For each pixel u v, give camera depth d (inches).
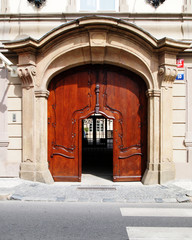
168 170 215.0
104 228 121.6
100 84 226.5
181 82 224.7
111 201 164.9
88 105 225.8
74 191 186.9
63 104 227.6
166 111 216.1
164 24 228.8
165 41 198.2
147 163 220.2
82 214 141.1
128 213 143.1
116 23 200.5
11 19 230.7
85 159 369.4
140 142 225.6
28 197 167.9
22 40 200.7
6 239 109.2
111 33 210.8
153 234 115.0
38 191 183.9
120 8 229.3
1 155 224.5
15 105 226.8
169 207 155.0
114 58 218.5
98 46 209.0
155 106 214.5
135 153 224.7
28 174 213.3
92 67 226.4
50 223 127.6
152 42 204.2
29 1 232.2
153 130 215.2
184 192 183.2
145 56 213.9
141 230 119.5
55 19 229.0
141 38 206.2
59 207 153.0
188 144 221.8
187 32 228.4
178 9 231.6
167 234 115.1
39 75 215.6
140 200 164.9
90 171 277.9
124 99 226.8
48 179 213.3
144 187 200.1
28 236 112.2
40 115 215.0
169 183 212.7
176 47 205.9
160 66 214.1
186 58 225.8
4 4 231.5
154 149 213.8
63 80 227.9
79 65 225.5
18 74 213.3
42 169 213.9
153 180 210.8
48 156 226.4
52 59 214.8
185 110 224.8
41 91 213.8
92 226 124.2
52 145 226.7
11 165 223.5
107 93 226.1
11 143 225.5
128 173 224.7
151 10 231.1
